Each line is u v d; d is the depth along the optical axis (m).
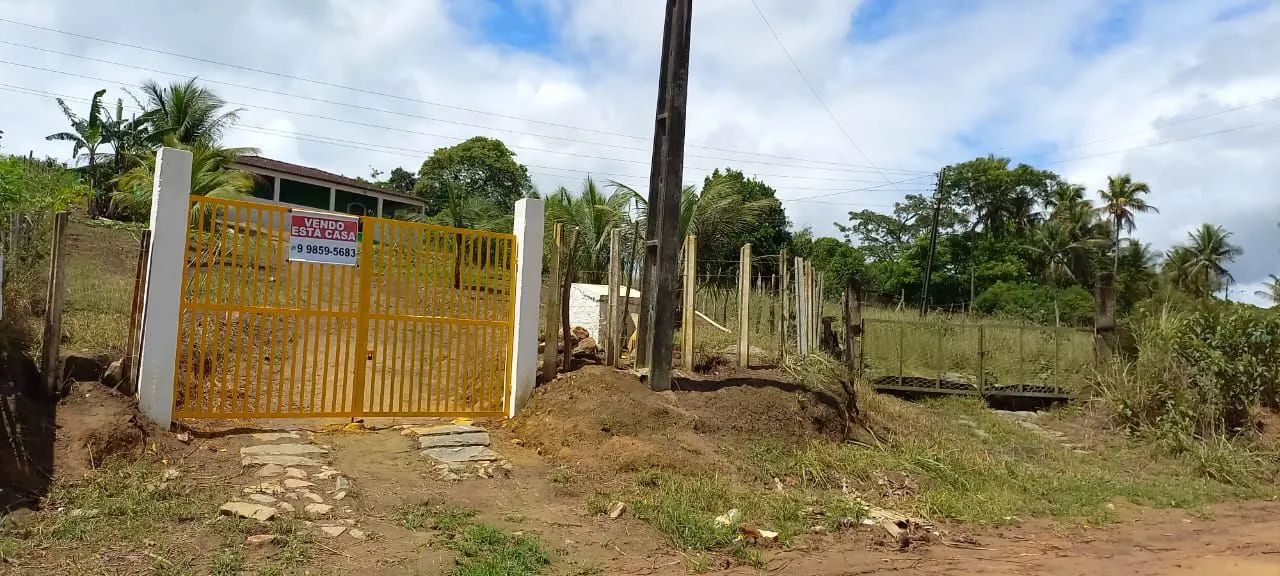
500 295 8.37
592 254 19.02
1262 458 9.95
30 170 15.34
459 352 8.09
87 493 5.28
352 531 5.15
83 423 6.02
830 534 5.99
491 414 8.23
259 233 7.12
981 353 13.03
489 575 4.65
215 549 4.69
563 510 6.03
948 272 43.84
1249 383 10.85
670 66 8.80
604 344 10.91
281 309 7.21
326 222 7.39
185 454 6.27
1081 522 6.98
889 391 12.68
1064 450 10.27
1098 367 12.51
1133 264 46.09
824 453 7.86
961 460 8.30
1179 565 5.77
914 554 5.73
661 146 8.95
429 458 6.87
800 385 9.03
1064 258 44.00
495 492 6.28
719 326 13.26
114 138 25.02
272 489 5.73
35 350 6.95
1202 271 45.72
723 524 5.79
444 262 8.05
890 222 49.75
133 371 6.71
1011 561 5.70
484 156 40.06
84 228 15.17
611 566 5.07
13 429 5.61
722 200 21.34
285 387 8.48
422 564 4.76
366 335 7.57
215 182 18.23
